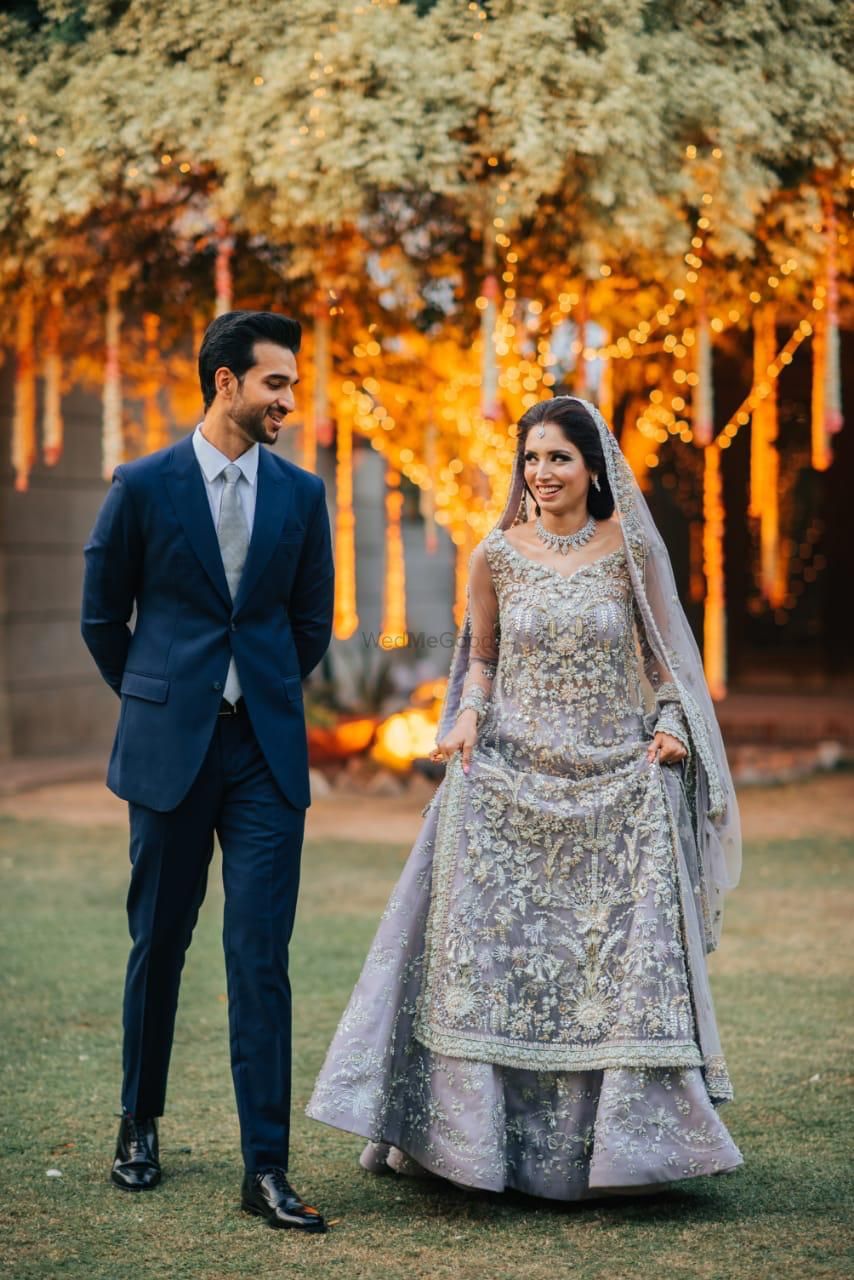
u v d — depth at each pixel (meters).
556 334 9.56
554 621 3.53
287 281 8.67
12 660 11.91
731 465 16.33
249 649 3.47
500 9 6.70
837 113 6.81
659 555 3.61
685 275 7.70
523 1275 2.96
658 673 3.67
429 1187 3.53
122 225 7.75
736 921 6.42
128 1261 3.04
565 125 6.49
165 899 3.48
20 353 9.00
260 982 3.36
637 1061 3.29
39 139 7.09
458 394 9.62
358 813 9.39
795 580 16.47
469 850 3.47
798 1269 2.98
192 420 10.66
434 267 8.34
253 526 3.48
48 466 12.23
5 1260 3.04
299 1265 3.02
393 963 3.44
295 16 6.79
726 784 3.65
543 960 3.43
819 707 14.84
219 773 3.47
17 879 7.41
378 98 6.64
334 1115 3.30
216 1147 3.79
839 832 8.55
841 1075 4.31
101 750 12.62
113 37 7.16
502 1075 3.42
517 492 3.71
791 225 7.37
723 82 6.59
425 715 10.72
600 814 3.45
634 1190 3.37
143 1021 3.49
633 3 6.58
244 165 6.79
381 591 15.84
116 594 3.53
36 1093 4.22
